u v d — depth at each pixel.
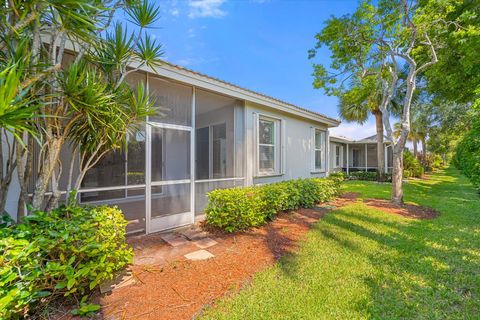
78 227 2.24
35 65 2.13
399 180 6.99
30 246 1.85
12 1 2.04
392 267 3.01
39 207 2.58
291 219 5.13
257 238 3.98
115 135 3.05
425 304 2.30
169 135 4.69
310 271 2.88
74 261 2.21
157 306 2.20
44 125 2.54
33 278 1.86
